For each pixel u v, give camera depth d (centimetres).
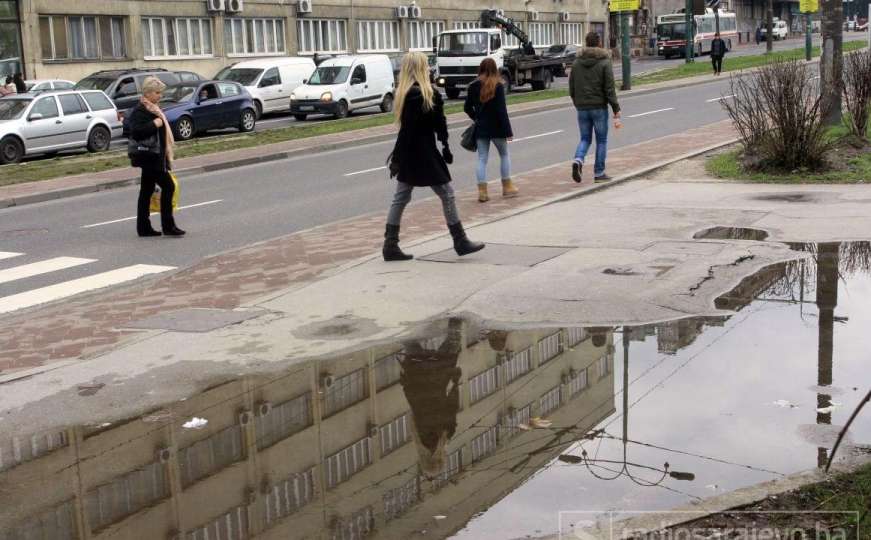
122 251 1207
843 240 1012
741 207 1227
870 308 762
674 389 599
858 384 597
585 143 1499
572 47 5512
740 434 523
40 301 952
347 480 488
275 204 1545
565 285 866
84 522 458
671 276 882
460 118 2952
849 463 476
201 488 489
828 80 1723
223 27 4581
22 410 623
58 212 1596
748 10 10219
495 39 4131
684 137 2123
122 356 732
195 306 877
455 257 1006
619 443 517
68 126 2509
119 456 539
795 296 805
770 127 1529
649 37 8156
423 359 686
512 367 658
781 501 432
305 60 3722
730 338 700
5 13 3734
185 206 1570
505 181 1420
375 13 5394
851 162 1516
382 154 2231
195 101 2912
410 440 538
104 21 4109
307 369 677
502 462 498
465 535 421
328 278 945
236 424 580
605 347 693
